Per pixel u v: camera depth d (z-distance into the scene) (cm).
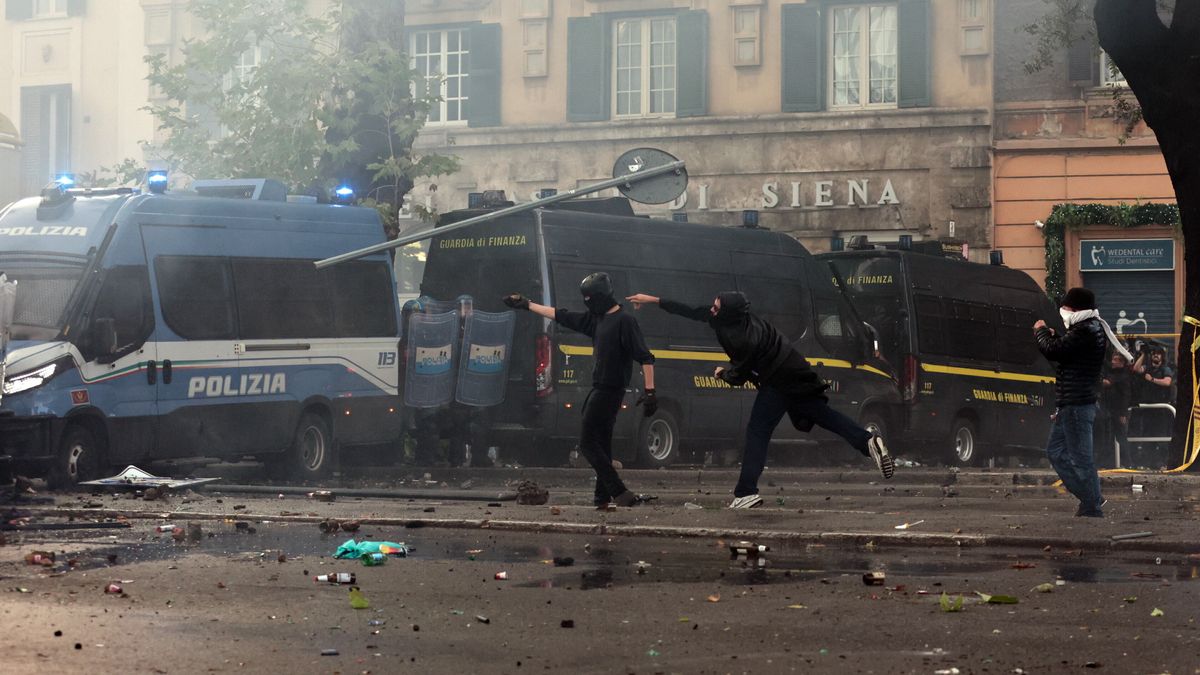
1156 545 996
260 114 2256
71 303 1630
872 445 1239
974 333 2538
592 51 3409
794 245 2327
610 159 3403
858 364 2364
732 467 2136
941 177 3269
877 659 613
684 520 1151
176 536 1077
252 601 764
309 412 1881
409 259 2323
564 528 1133
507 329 2008
